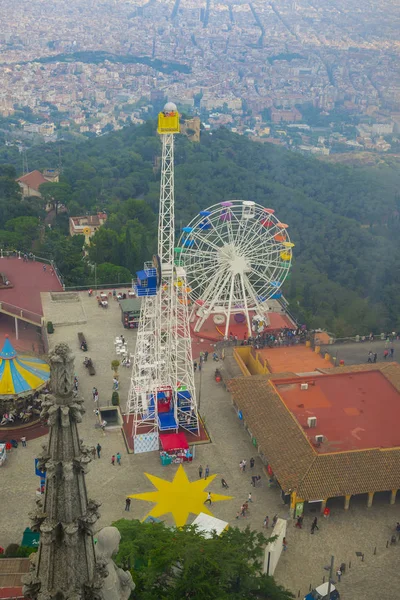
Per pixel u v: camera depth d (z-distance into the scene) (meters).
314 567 83.88
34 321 146.25
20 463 101.62
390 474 92.81
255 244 151.75
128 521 79.56
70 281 170.50
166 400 114.12
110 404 118.88
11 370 112.38
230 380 116.38
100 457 104.94
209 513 93.06
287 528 90.19
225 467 103.38
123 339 139.25
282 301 170.62
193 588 65.31
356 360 138.50
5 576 68.06
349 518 92.06
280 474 93.31
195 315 157.25
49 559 35.50
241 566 68.25
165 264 111.81
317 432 100.81
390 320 185.25
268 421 103.81
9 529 88.56
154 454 106.38
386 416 105.69
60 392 34.50
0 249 186.25
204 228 147.88
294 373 118.25
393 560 85.62
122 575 40.88
